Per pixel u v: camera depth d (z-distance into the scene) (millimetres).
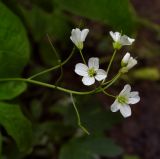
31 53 459
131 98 261
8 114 304
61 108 432
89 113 368
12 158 382
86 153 370
